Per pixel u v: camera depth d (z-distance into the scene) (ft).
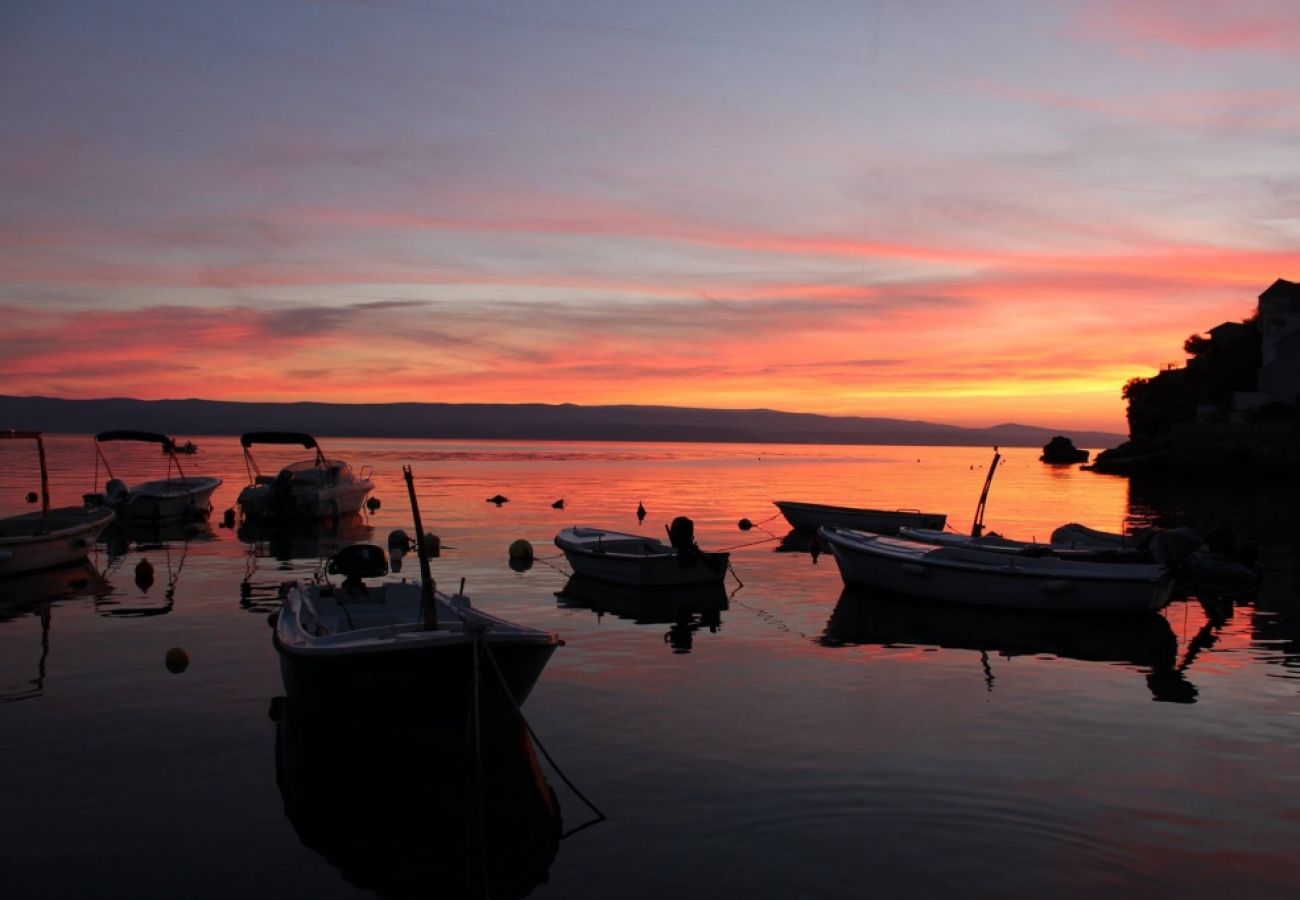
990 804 26.73
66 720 34.06
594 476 224.33
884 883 22.45
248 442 112.78
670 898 21.98
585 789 27.91
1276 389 244.63
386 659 29.60
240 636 47.39
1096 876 22.76
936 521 100.53
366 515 118.01
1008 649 46.21
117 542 89.20
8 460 239.30
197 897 22.24
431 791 28.68
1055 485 205.87
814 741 31.86
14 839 24.88
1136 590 53.36
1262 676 41.29
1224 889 22.21
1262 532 104.27
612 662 42.91
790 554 85.87
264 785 28.58
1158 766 29.78
